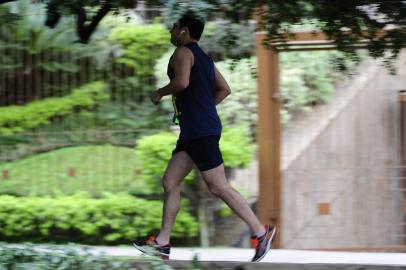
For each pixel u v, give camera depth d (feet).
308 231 80.07
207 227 78.64
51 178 83.97
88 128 85.10
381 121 79.82
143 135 84.02
